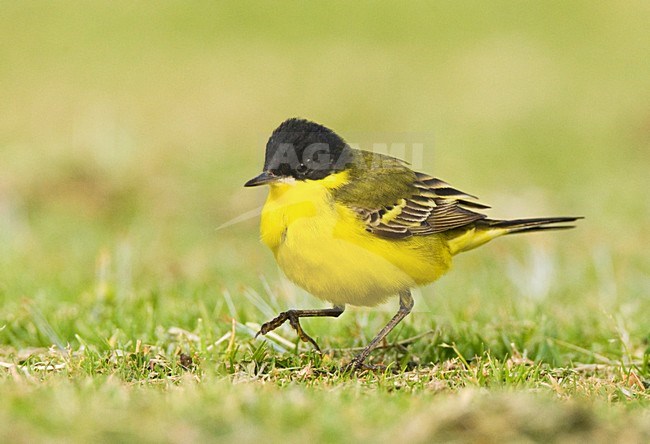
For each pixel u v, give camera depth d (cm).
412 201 992
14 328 1066
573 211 1820
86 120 2241
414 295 1177
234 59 2959
